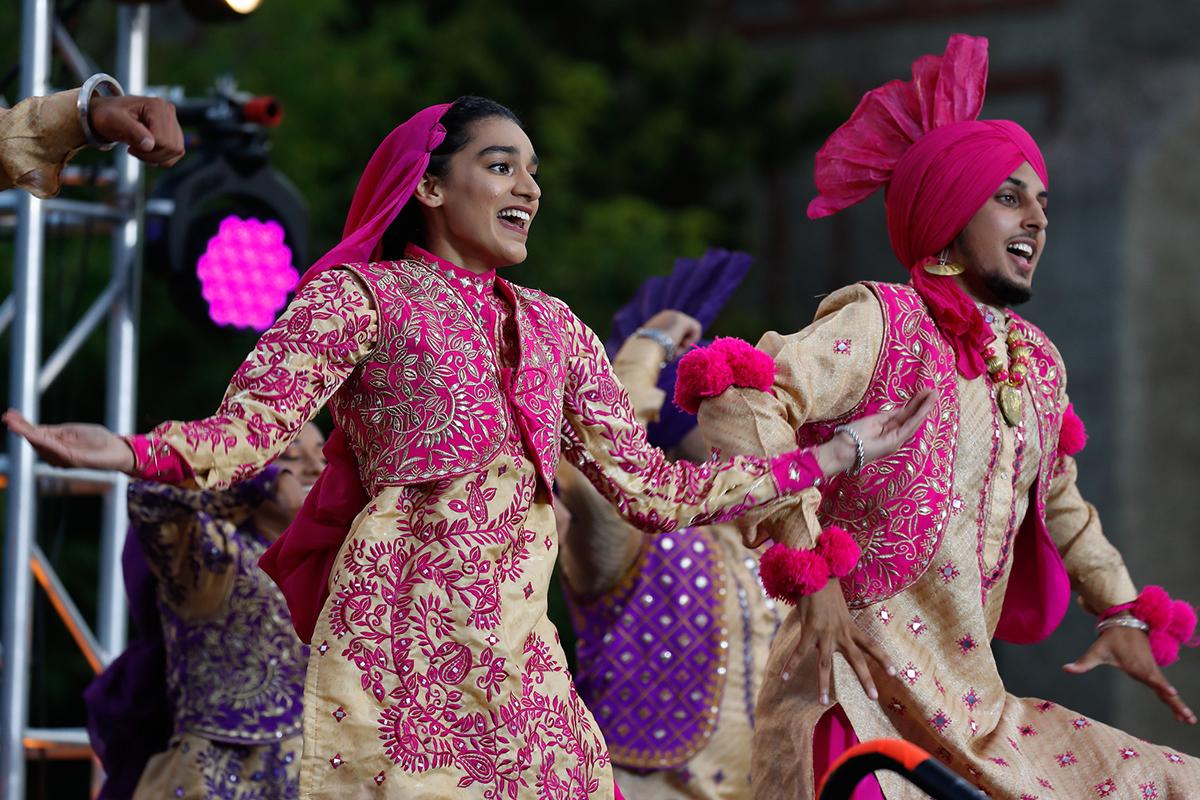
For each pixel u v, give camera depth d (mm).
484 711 7000
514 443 7266
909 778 6152
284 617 10422
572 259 29156
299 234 14898
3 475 13562
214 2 14633
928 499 8133
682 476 7773
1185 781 8258
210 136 14711
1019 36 35375
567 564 11414
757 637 11359
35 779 24281
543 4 35844
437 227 7621
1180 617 9219
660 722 11117
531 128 31266
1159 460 30250
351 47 29984
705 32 39094
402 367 7141
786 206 37844
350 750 6863
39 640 14125
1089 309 31000
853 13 37938
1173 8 33312
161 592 10445
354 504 7355
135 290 14461
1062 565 8758
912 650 8172
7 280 25047
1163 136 31391
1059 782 8359
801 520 7816
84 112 6910
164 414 24688
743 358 8039
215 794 10242
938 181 8484
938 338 8383
